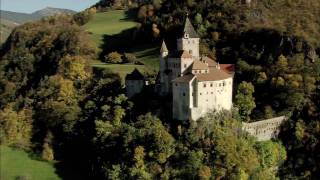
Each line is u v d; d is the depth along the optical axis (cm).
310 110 19038
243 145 16675
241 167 15938
